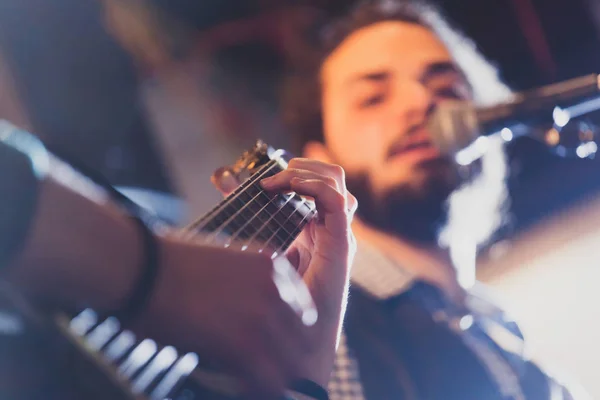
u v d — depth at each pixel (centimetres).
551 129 173
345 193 95
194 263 62
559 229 255
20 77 239
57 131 246
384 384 158
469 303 198
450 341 175
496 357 182
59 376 59
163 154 276
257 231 85
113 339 62
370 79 240
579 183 255
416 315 173
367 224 224
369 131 233
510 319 201
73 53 251
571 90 166
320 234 87
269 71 279
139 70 275
